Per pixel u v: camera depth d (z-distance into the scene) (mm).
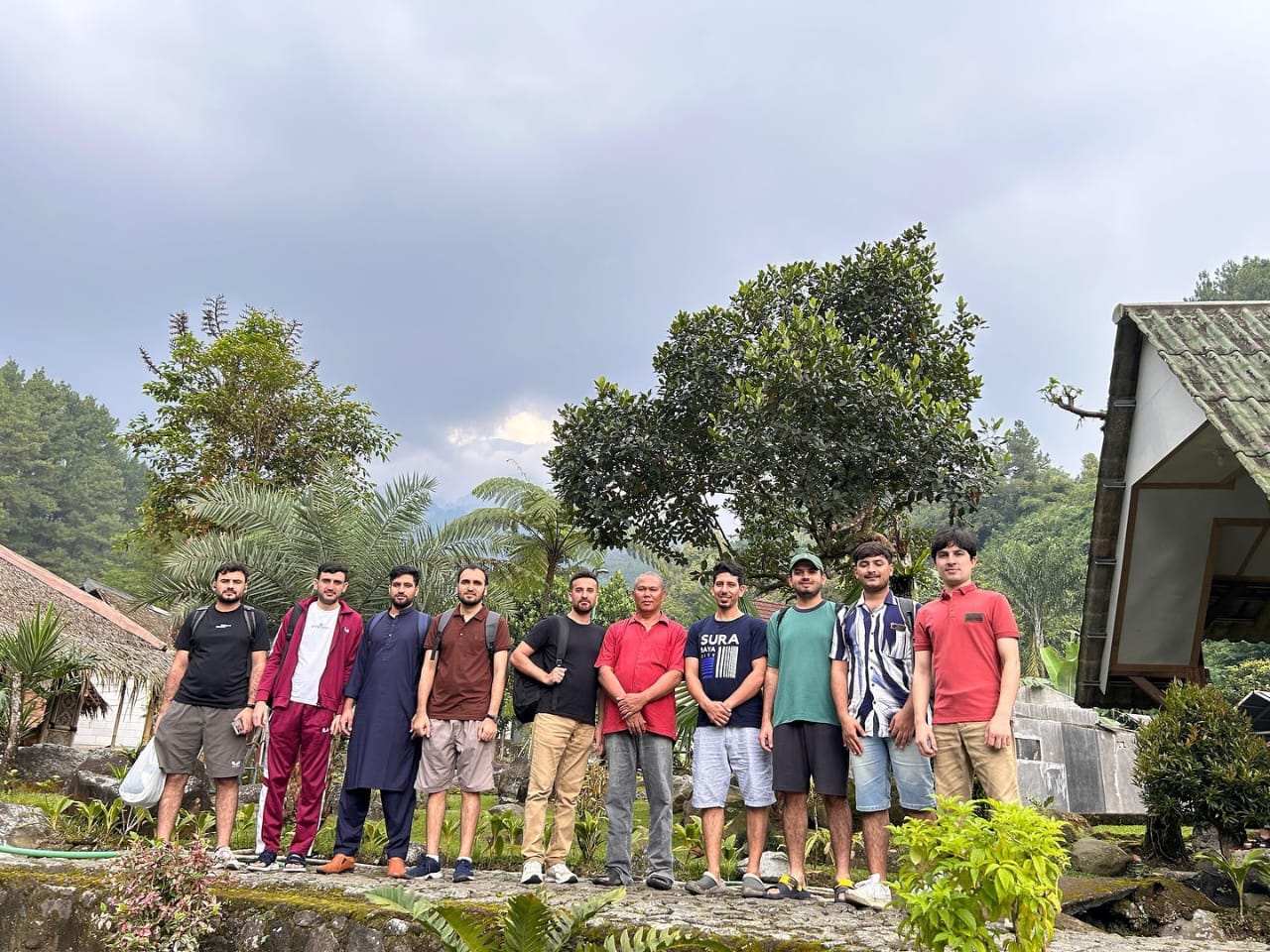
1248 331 8570
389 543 12344
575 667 6000
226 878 5148
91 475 67750
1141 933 6879
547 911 3834
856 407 13148
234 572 6277
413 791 6059
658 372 15484
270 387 22859
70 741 20047
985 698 4719
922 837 3559
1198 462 9266
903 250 15992
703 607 14469
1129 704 10977
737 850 8602
